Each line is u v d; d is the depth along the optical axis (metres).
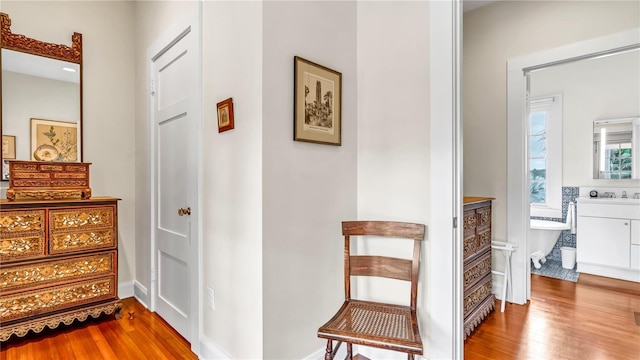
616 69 3.73
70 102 2.56
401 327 1.39
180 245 2.12
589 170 3.91
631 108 3.64
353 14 1.94
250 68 1.50
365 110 1.92
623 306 2.67
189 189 2.01
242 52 1.55
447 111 1.56
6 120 2.29
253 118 1.48
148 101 2.55
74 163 2.29
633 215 3.29
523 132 2.76
